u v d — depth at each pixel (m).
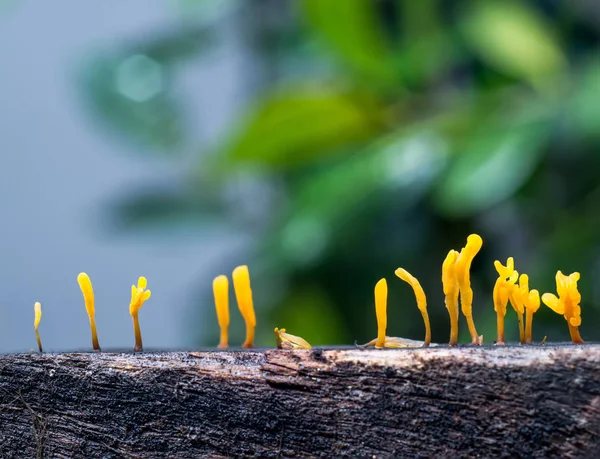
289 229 0.43
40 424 0.24
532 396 0.23
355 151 0.44
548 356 0.23
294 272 0.46
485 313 0.45
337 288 0.46
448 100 0.44
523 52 0.41
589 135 0.37
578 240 0.44
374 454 0.24
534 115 0.38
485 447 0.23
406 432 0.23
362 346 0.25
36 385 0.24
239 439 0.24
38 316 0.25
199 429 0.24
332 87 0.42
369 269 0.45
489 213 0.47
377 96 0.43
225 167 0.47
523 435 0.23
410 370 0.24
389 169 0.40
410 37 0.44
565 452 0.23
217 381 0.24
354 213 0.43
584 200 0.44
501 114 0.41
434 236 0.45
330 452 0.24
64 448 0.24
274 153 0.44
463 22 0.47
